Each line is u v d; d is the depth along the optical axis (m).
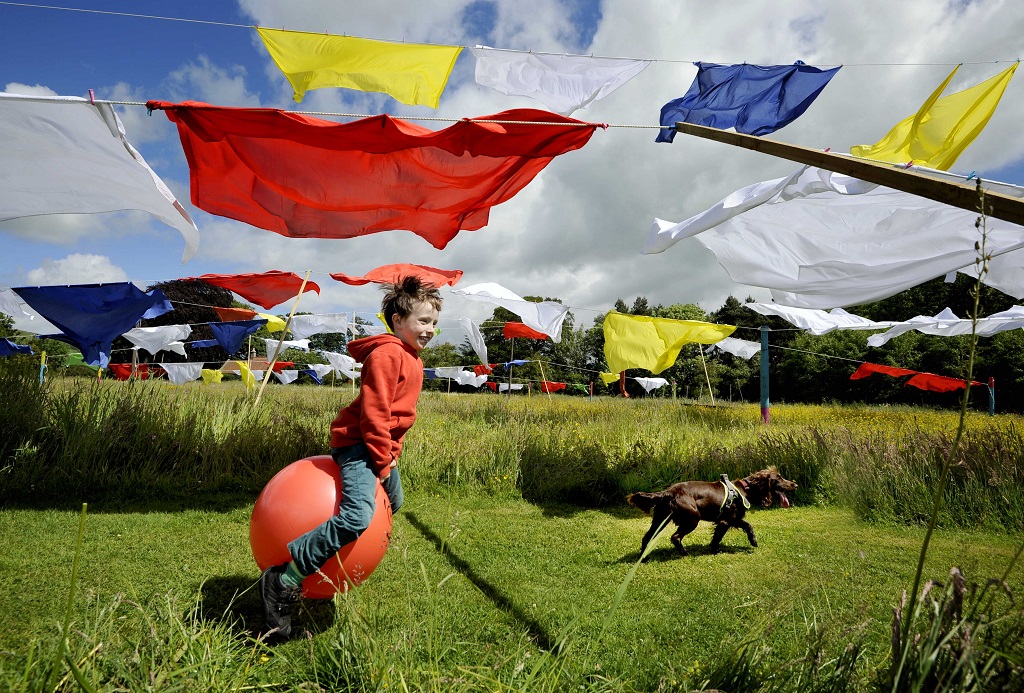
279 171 3.48
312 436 7.12
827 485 6.79
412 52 3.22
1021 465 5.87
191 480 5.92
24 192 3.38
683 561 4.23
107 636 2.19
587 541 4.78
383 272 7.97
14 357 6.76
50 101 2.73
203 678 1.93
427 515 5.56
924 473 6.11
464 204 4.02
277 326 10.95
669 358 7.36
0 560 3.59
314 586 2.72
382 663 2.03
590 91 3.57
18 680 1.84
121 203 3.56
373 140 3.26
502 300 7.73
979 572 3.84
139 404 6.64
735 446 8.23
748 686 2.03
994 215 1.82
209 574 3.52
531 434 7.92
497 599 3.32
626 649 2.68
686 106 3.52
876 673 2.09
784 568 4.05
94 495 5.36
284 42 3.11
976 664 1.75
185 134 3.35
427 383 48.34
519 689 2.01
